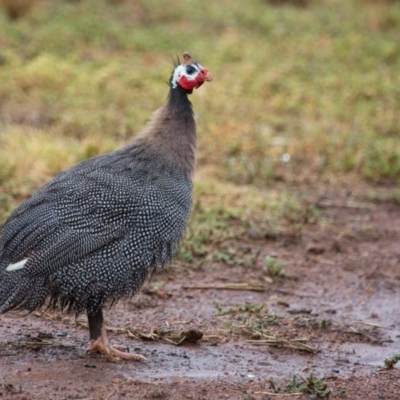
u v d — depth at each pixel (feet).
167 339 44.14
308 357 43.75
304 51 109.19
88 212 38.75
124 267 39.17
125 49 107.55
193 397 36.76
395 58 108.99
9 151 72.02
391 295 53.93
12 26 108.68
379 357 44.57
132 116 85.61
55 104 88.79
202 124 84.07
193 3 124.47
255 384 39.22
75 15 115.44
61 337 43.37
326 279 55.67
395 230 65.31
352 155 77.56
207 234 59.21
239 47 108.99
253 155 78.43
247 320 47.29
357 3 129.39
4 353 40.60
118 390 36.86
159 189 39.86
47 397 35.78
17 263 38.73
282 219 64.90
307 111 90.17
